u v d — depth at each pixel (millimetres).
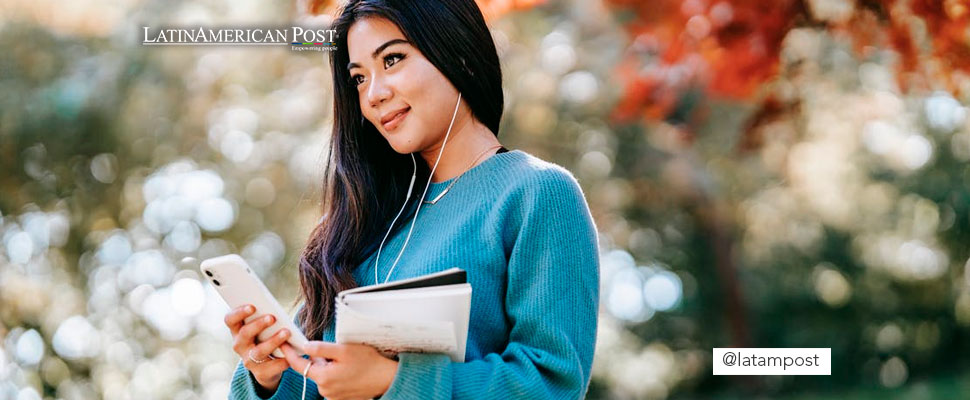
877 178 12523
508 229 1849
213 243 10375
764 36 4742
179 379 9812
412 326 1614
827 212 12523
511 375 1695
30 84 9094
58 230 9875
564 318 1767
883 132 11570
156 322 10000
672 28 5066
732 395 14219
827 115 7098
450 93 1937
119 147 9602
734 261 13742
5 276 9602
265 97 9922
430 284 1661
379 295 1638
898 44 4289
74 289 9914
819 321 14500
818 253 13906
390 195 2072
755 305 14258
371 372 1672
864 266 13953
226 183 10305
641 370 14102
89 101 9086
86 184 9781
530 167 1890
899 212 13172
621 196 12617
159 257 10250
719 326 14406
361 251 2031
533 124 10453
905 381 14500
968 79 4250
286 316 1762
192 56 9250
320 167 2242
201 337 9953
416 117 1914
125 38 9016
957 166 12656
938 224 13297
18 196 9609
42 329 9672
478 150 1986
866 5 4332
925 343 14531
